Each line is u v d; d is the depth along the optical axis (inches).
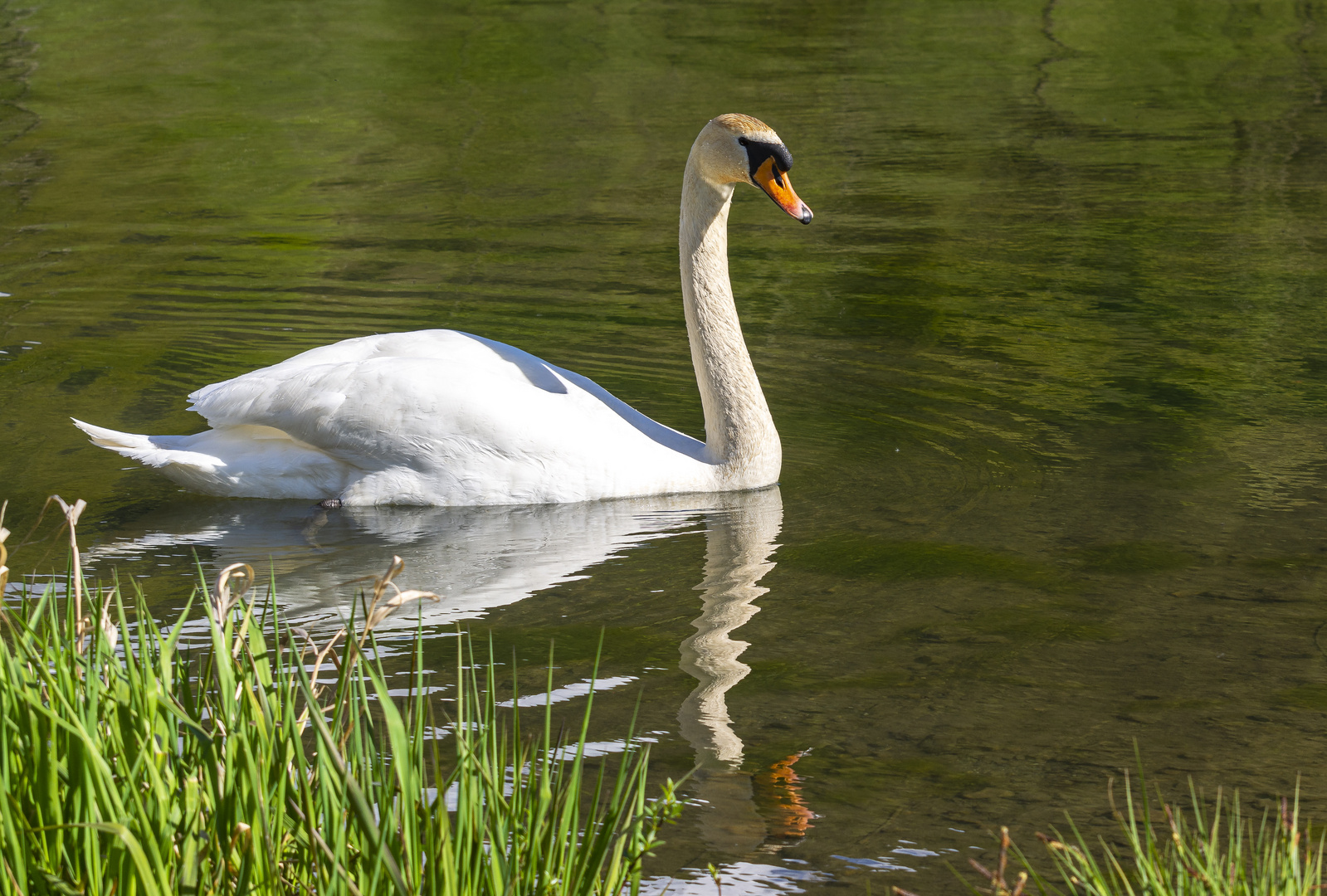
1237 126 951.0
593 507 390.9
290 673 203.0
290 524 373.4
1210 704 272.4
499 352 408.2
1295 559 344.5
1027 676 284.2
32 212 743.7
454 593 325.7
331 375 389.1
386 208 763.4
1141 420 455.2
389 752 241.0
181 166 852.6
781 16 1379.2
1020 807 235.1
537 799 188.7
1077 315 579.2
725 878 214.5
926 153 892.0
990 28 1314.0
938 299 606.2
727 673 284.7
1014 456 425.7
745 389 404.2
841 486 405.1
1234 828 228.2
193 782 175.9
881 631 306.0
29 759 178.9
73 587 241.0
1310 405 465.7
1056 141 920.3
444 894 172.6
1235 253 672.4
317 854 177.0
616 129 954.7
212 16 1354.6
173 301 591.2
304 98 1045.2
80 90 1056.8
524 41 1258.0
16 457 416.2
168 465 383.9
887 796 238.1
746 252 691.4
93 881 169.2
